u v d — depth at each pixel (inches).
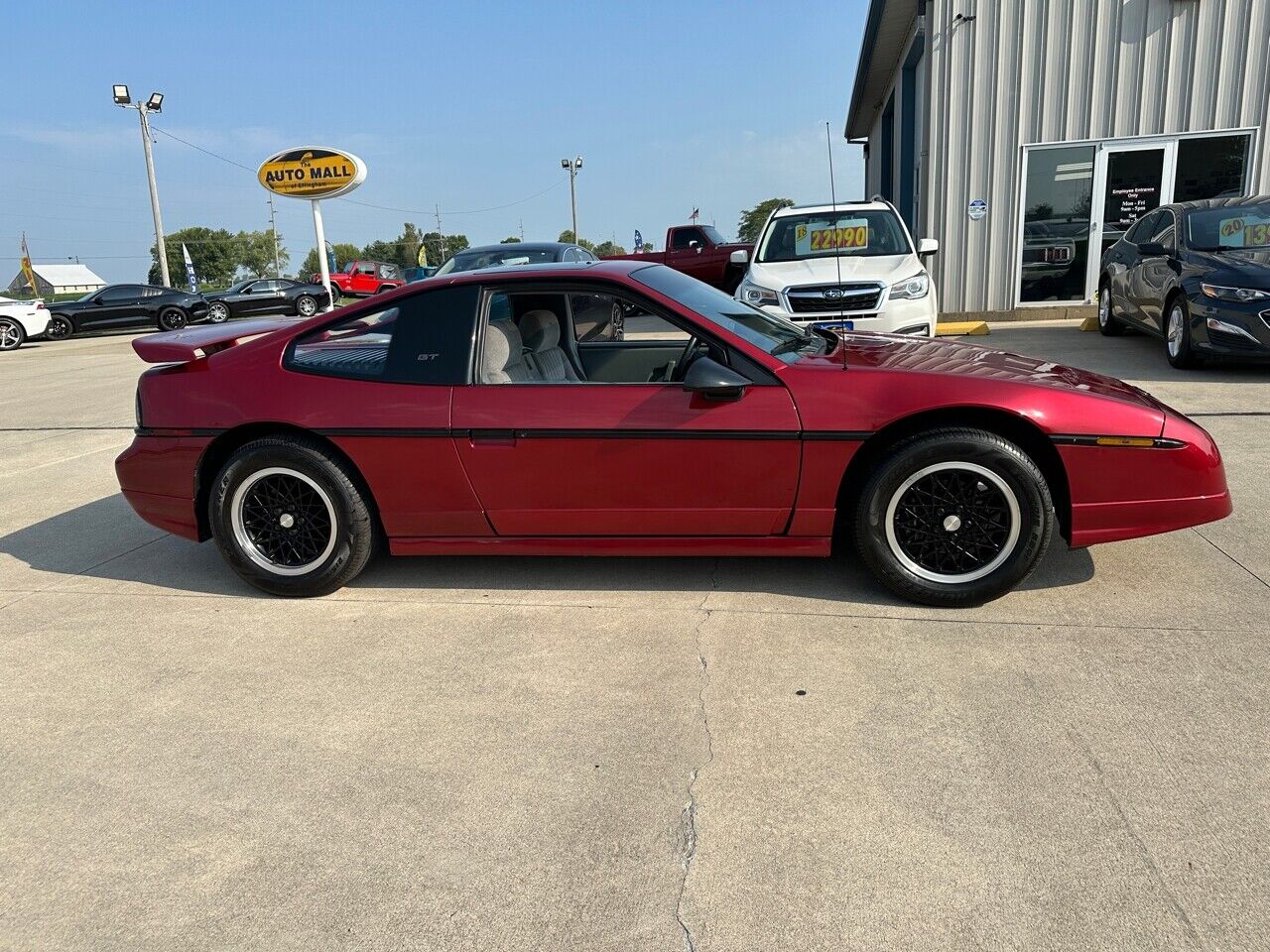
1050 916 73.5
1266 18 414.3
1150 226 359.6
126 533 191.6
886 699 108.3
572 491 136.1
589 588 147.1
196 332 159.3
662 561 157.5
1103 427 124.1
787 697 110.0
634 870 81.6
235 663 127.0
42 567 171.3
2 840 90.6
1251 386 273.4
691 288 151.3
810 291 296.4
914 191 708.0
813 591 141.1
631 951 72.2
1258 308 270.4
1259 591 132.5
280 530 148.3
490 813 90.7
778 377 130.3
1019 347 372.2
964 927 72.9
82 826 92.1
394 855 85.4
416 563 163.2
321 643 132.3
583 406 133.3
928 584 131.1
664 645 125.6
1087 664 113.8
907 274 299.7
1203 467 125.6
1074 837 82.8
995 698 107.2
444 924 76.3
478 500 139.3
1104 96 437.7
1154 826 83.6
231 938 76.0
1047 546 128.6
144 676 124.1
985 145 455.2
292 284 1043.3
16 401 402.3
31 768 103.0
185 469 149.3
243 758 103.0
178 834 90.2
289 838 88.7
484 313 140.5
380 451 139.6
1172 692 106.1
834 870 80.2
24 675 125.8
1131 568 143.3
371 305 144.3
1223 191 439.5
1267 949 69.1
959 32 445.7
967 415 126.9
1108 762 93.7
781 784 92.9
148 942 76.2
